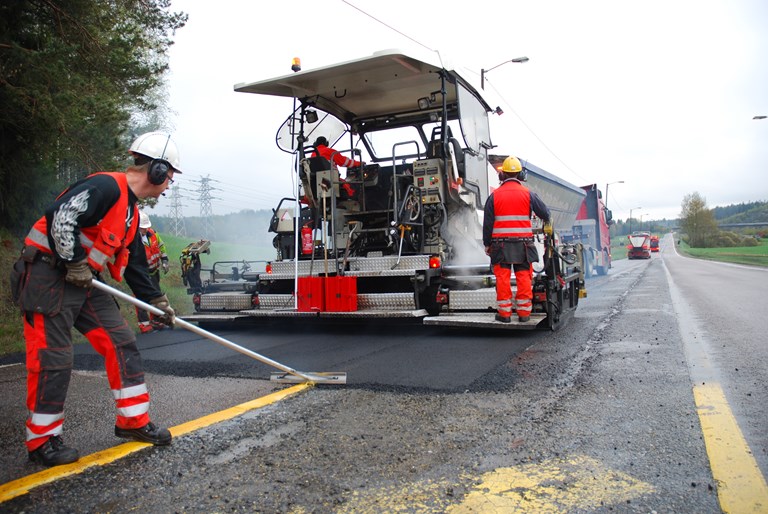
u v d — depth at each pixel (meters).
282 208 7.35
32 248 2.50
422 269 6.08
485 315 5.96
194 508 2.07
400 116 7.95
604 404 3.29
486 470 2.36
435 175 6.53
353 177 7.20
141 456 2.59
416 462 2.46
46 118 7.12
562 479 2.26
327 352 5.15
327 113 7.64
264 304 6.77
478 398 3.45
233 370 4.38
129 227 2.76
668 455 2.48
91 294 2.70
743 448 2.55
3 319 7.02
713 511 1.97
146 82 9.16
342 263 6.57
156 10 9.35
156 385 3.93
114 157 8.38
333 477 2.32
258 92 7.08
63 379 2.55
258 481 2.29
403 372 4.20
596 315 7.75
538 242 6.61
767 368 4.19
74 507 2.09
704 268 25.45
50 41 7.54
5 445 2.77
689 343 5.32
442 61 6.32
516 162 5.64
